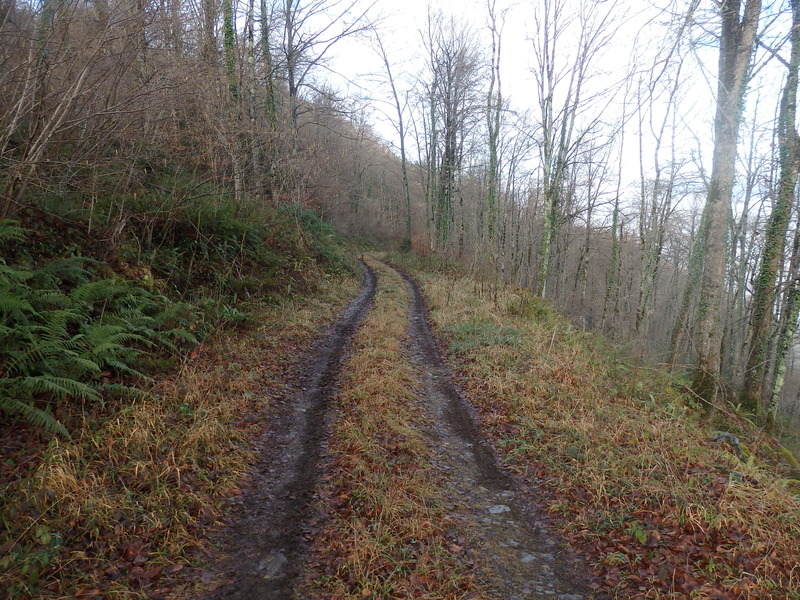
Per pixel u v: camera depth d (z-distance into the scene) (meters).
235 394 6.93
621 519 4.55
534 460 5.85
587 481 5.23
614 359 9.90
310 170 19.42
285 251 15.52
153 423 5.36
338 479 5.13
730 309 16.78
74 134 8.45
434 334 12.24
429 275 23.48
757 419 9.71
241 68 12.84
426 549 4.15
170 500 4.39
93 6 7.89
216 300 9.88
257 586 3.66
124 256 8.33
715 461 5.65
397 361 9.23
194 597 3.49
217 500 4.64
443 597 3.63
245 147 12.67
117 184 9.15
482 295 15.92
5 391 4.73
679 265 29.44
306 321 11.52
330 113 19.42
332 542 4.14
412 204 48.88
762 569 3.82
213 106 11.66
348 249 29.44
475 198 28.98
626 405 7.38
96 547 3.75
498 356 9.55
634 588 3.78
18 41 6.97
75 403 5.36
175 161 11.41
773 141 11.01
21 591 3.19
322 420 6.67
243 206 13.38
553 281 30.44
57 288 6.54
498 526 4.64
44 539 3.56
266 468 5.38
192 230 10.73
